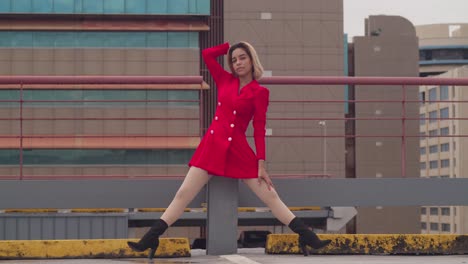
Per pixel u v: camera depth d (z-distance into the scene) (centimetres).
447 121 13525
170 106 7100
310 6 7944
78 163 6894
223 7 7888
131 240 741
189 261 681
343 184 792
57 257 733
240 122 635
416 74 9469
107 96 7069
